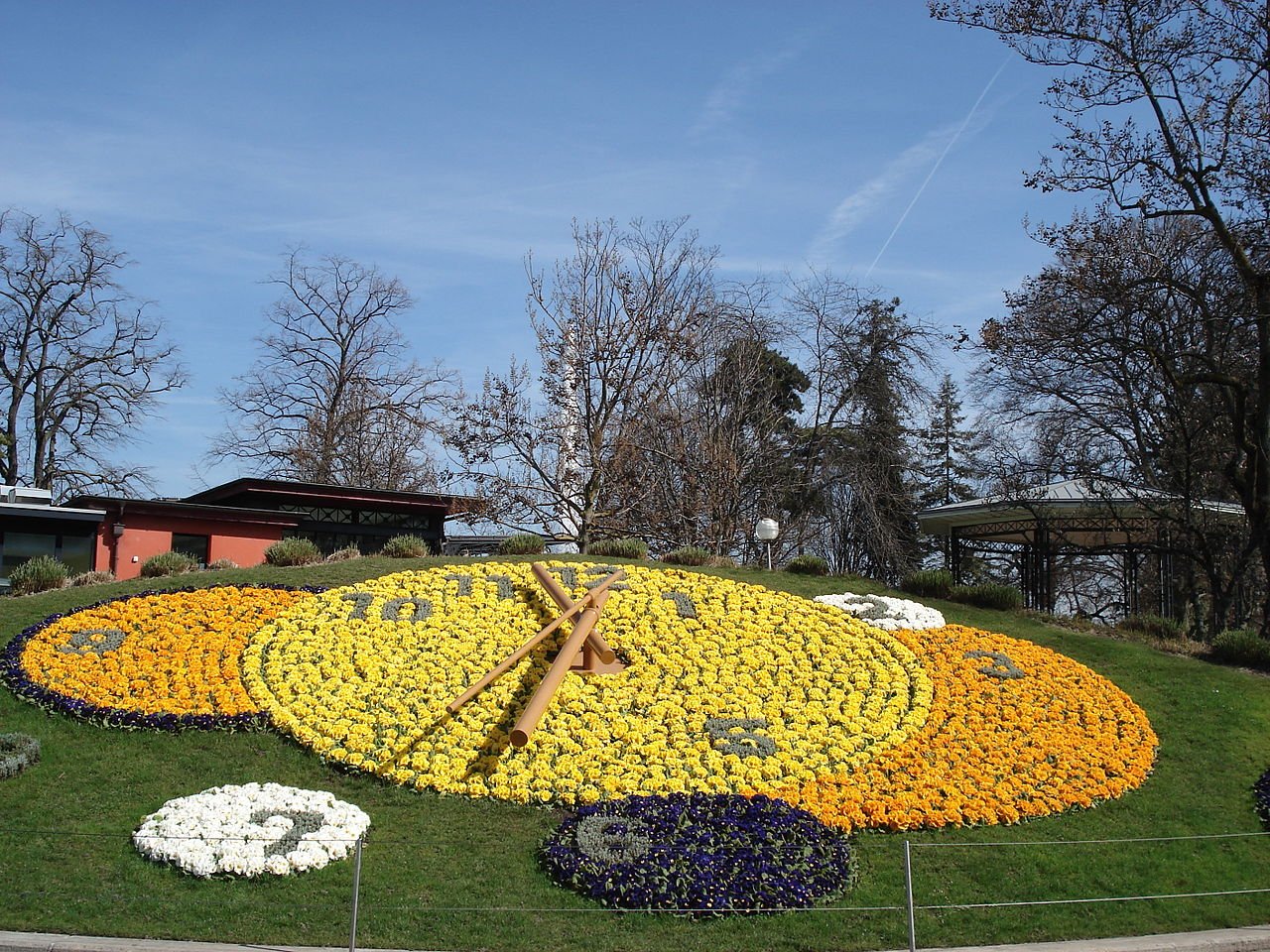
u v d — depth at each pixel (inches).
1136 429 1211.9
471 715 647.8
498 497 1418.6
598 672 710.5
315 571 940.6
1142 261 1057.5
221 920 444.8
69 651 727.1
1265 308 970.7
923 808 560.4
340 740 617.9
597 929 444.5
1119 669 809.5
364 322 2089.1
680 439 1525.6
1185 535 1202.6
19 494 1162.0
